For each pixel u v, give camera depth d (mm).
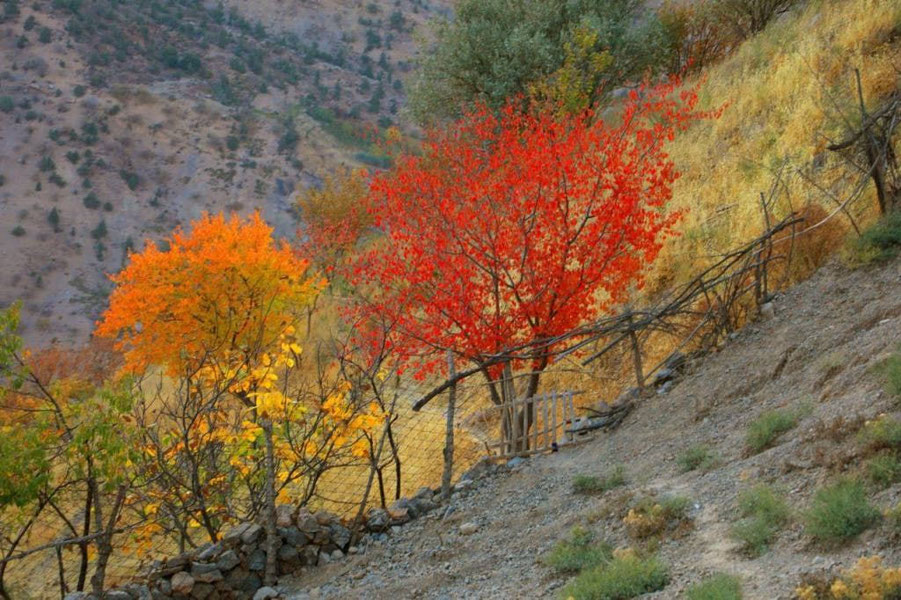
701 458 7543
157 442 8930
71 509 12945
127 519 11727
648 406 9977
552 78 22453
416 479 12688
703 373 9945
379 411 9688
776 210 12469
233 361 9828
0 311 8352
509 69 23453
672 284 13039
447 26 25672
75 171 192750
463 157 13734
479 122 15438
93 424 7828
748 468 6680
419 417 14617
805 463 6141
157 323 16406
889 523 4828
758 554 5301
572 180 11344
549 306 11195
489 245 11289
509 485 9195
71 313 157750
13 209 179125
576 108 19031
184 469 9805
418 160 15117
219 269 16219
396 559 7930
